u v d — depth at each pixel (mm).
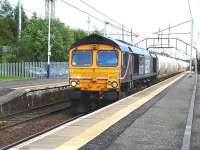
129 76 29125
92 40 26531
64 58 75625
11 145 15234
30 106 29453
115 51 26250
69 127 14867
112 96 26109
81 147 11609
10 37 86938
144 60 36156
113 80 26172
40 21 75438
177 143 12805
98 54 26438
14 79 56750
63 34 80000
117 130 14781
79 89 26656
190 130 15195
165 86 40656
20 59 71875
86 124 15539
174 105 23875
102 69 26312
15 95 27812
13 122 22609
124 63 27375
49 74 65625
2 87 33562
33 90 30062
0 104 25734
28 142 12172
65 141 12297
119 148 11945
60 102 33188
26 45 72875
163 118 18281
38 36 73750
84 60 26625
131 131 14797
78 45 26781
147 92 32031
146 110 21094
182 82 51656
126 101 24594
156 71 45906
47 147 11422
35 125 21984
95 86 26375
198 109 22547
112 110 20016
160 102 25500
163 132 14719
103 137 13328
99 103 26859
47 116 25484
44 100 31734
